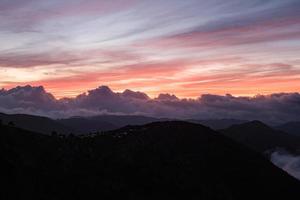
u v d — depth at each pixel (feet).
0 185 297.53
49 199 316.60
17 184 310.86
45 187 331.77
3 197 287.28
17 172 326.85
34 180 331.57
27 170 340.59
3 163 326.65
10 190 298.97
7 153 348.38
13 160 342.85
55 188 338.95
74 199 336.49
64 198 330.54
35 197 308.19
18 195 298.97
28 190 311.68
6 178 310.65
